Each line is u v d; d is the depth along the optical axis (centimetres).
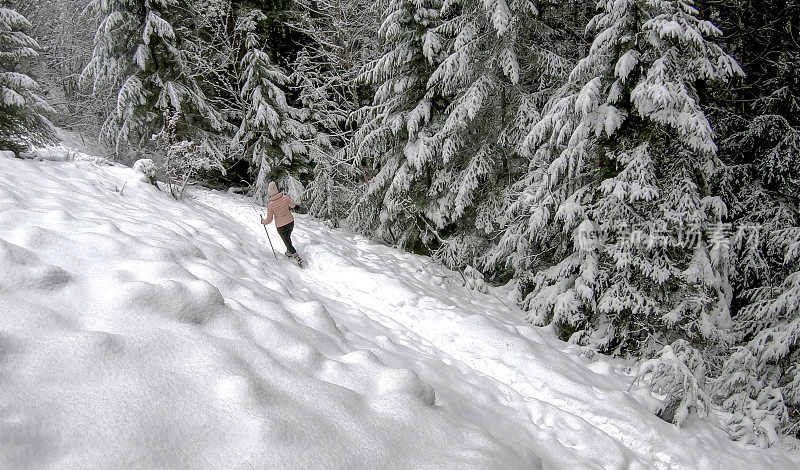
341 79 1412
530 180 803
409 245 1119
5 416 212
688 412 491
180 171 1202
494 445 342
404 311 672
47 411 226
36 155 932
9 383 233
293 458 253
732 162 765
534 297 790
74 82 1731
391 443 301
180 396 269
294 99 1501
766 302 634
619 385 572
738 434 510
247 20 1403
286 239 779
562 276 733
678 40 588
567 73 848
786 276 670
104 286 352
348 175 1311
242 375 303
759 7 775
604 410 483
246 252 725
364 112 1150
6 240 386
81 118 1614
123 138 1197
